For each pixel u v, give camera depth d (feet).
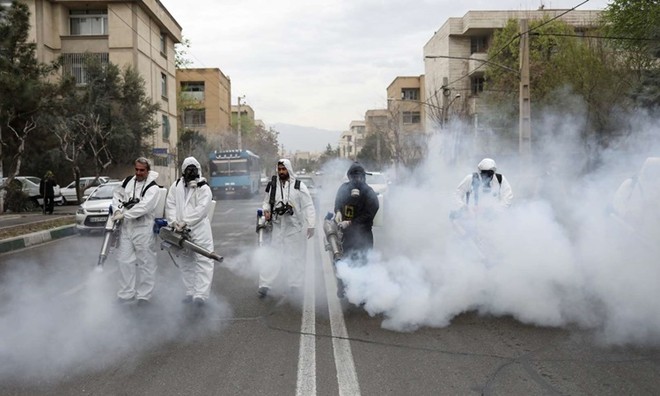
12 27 54.29
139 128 105.40
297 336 18.39
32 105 56.39
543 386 14.03
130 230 21.75
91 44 113.80
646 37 64.03
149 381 14.64
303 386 14.17
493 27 131.34
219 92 222.48
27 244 44.09
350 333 18.66
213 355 16.60
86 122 91.71
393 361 15.94
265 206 24.21
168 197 22.30
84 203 52.13
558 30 82.74
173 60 145.38
